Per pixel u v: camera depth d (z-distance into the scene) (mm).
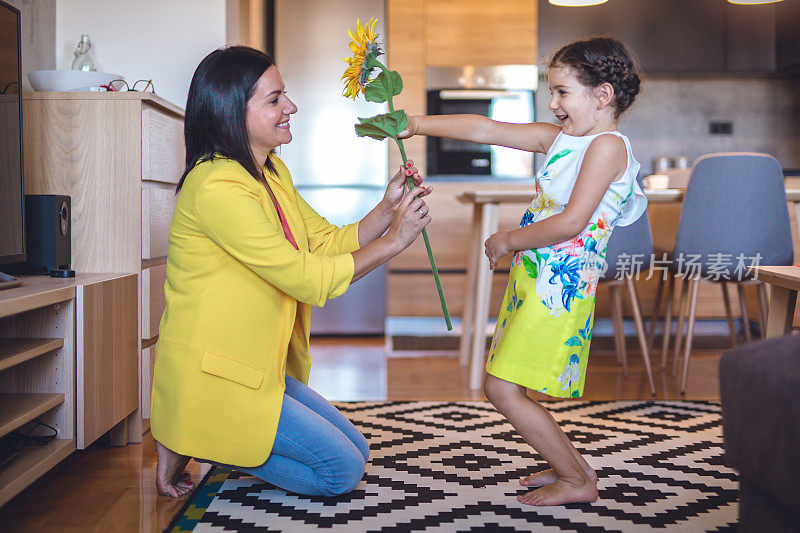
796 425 1084
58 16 2955
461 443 2262
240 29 3588
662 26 5336
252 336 1693
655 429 2439
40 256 2146
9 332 1852
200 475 1989
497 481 1914
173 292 1745
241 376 1683
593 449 2203
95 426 1936
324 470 1732
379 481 1912
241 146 1714
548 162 1792
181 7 2980
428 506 1734
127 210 2303
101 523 1655
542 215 1785
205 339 1687
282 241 1643
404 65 4809
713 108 5352
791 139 5355
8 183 1934
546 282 1729
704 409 2730
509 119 4871
